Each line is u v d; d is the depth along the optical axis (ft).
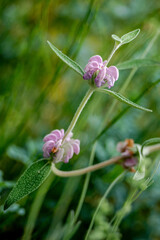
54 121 2.80
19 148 2.32
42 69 2.89
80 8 3.32
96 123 2.44
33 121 2.60
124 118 2.56
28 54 2.55
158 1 2.97
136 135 2.55
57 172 1.70
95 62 1.55
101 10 3.03
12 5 3.21
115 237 1.87
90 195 2.39
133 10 3.07
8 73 2.92
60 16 3.37
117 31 2.98
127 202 1.82
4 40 3.11
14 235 2.17
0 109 2.38
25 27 3.20
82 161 2.33
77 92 2.64
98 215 1.90
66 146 1.61
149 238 2.34
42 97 2.31
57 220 2.11
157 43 2.44
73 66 1.57
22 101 2.51
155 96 2.60
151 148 1.87
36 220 2.23
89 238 2.02
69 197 2.15
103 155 2.36
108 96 2.55
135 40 2.28
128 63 1.79
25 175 1.58
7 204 1.56
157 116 2.61
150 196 2.41
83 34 2.23
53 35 3.42
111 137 2.50
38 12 3.19
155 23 2.28
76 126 2.17
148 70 2.53
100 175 2.39
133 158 1.84
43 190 2.02
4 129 2.32
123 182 2.44
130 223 2.36
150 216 2.42
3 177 2.34
